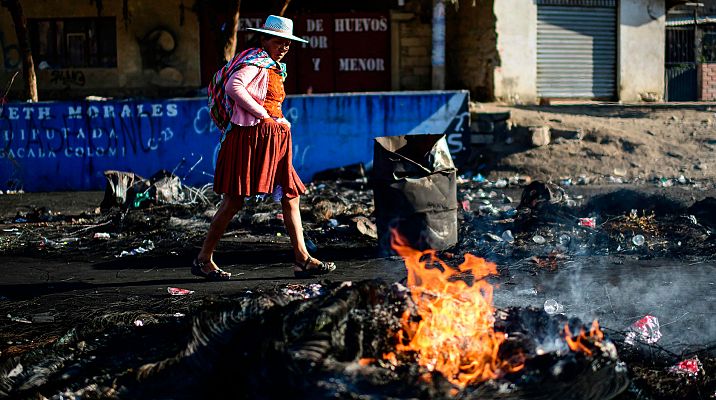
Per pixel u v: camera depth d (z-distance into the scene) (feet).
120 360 11.76
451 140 42.63
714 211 25.07
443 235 22.29
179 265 22.24
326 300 11.19
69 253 24.72
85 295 18.57
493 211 29.17
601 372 9.93
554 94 61.57
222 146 18.86
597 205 26.86
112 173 33.83
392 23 62.59
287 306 11.21
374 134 42.45
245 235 26.81
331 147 42.50
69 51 62.80
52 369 12.06
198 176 43.16
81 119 43.42
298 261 19.71
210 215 29.84
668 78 71.20
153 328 13.26
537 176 41.68
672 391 11.62
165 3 61.77
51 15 61.93
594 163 42.39
